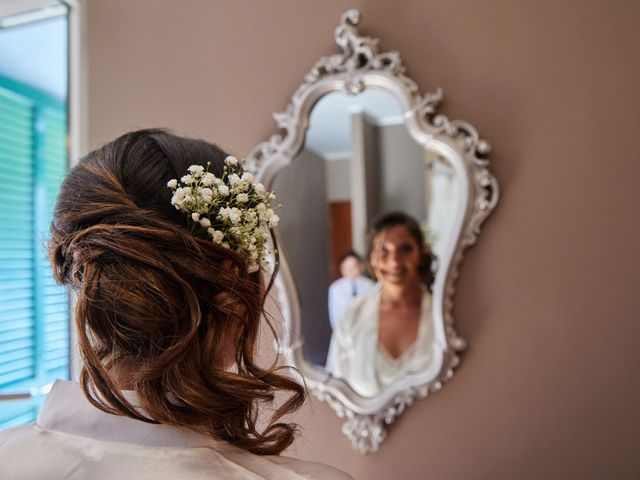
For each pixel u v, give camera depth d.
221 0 1.53
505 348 1.26
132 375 0.56
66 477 0.50
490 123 1.28
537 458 1.24
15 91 2.43
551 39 1.24
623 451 1.17
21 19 1.71
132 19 1.61
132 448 0.52
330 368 1.39
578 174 1.22
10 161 2.33
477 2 1.30
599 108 1.20
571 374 1.21
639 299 1.17
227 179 0.62
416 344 1.32
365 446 1.35
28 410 2.13
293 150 1.41
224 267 0.58
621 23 1.19
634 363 1.17
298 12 1.46
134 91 1.60
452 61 1.31
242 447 0.59
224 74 1.53
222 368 0.60
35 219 2.38
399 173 1.33
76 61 1.63
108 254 0.54
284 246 1.43
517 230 1.26
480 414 1.28
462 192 1.25
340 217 1.38
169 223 0.55
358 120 1.36
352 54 1.38
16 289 2.21
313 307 1.41
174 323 0.54
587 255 1.21
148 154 0.59
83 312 0.54
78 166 0.60
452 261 1.27
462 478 1.29
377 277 1.35
